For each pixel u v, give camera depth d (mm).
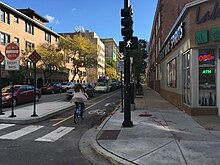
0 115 12219
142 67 42219
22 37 37969
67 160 5898
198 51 11727
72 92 23938
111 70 115188
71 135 8602
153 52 45062
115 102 20938
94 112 14617
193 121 10266
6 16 34219
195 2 11359
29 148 6945
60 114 13812
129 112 9352
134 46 9391
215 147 6453
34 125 10438
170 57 19078
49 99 24203
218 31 10656
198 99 11734
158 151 6168
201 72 11734
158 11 31906
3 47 33062
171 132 8219
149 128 8898
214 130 8484
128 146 6688
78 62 50531
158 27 32844
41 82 42469
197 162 5367
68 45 48688
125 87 9406
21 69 32344
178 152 6059
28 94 19578
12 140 7848
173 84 17422
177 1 25828
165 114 12383
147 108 15219
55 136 8422
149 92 34844
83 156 6211
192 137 7520
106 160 5879
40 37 44406
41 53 38219
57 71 48719
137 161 5527
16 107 17062
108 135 8023
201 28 11328
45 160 5898
